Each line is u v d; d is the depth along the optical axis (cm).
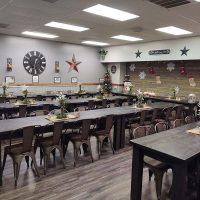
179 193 239
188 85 885
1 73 888
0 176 324
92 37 866
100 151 450
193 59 788
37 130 387
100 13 520
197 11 480
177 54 830
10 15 565
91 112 514
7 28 742
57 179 348
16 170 327
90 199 297
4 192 306
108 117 448
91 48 1152
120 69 1137
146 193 317
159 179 289
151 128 403
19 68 930
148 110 550
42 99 833
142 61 999
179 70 911
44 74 1005
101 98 788
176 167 241
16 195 300
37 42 966
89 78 1159
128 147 509
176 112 628
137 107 586
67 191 314
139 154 280
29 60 952
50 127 398
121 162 423
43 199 293
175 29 671
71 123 426
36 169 353
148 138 305
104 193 313
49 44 1004
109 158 441
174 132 343
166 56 868
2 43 874
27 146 338
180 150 257
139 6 455
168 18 545
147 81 1044
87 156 446
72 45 1077
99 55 1188
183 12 491
